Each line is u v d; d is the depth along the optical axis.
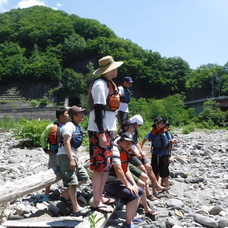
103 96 3.74
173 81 91.88
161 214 4.82
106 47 106.88
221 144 16.06
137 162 5.05
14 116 59.38
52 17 138.62
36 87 90.88
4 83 93.81
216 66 96.81
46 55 108.62
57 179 4.55
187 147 13.83
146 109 46.06
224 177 7.89
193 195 6.10
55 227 3.71
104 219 3.84
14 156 10.49
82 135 4.54
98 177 3.94
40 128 12.95
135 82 93.19
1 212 3.93
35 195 5.12
